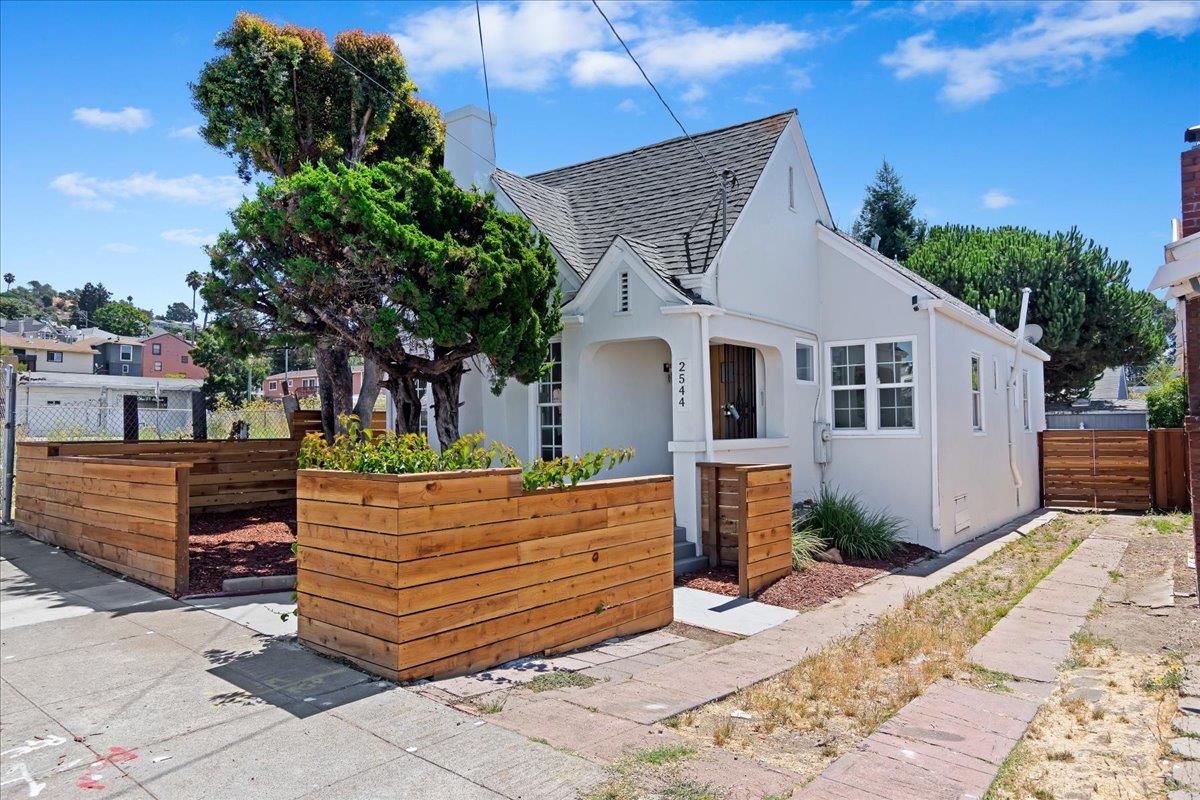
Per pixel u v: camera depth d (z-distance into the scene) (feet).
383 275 27.71
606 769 13.61
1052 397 103.86
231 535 34.12
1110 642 23.18
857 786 13.41
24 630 21.62
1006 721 16.81
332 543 19.02
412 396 32.94
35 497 35.24
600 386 38.83
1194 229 24.72
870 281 43.60
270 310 29.50
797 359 43.42
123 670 18.39
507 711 16.19
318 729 15.02
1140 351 93.56
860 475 43.21
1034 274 92.07
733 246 37.27
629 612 23.68
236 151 37.68
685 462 34.35
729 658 21.53
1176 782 13.87
